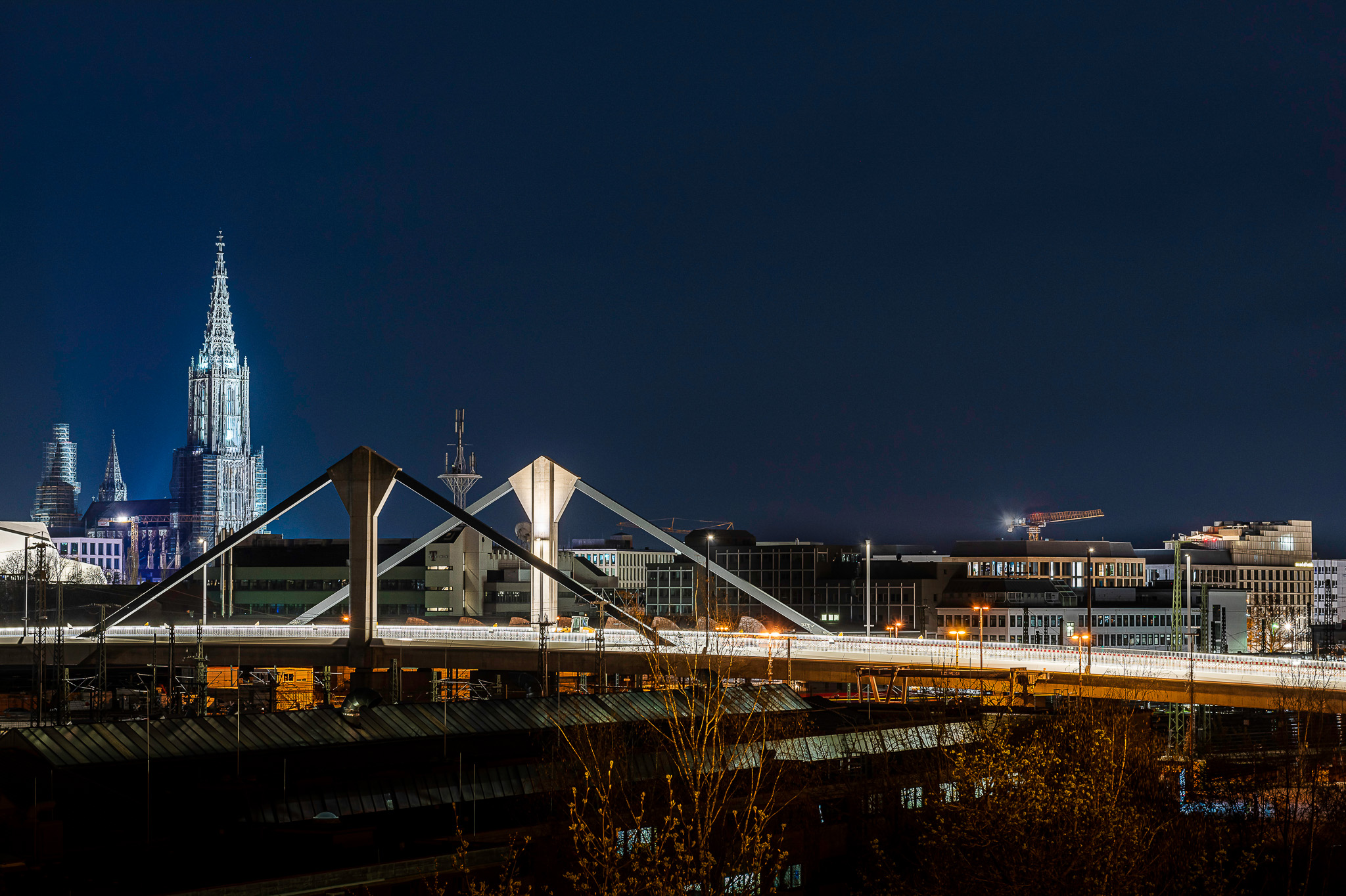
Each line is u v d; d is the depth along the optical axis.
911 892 69.06
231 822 75.88
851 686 187.62
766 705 93.00
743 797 80.88
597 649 179.88
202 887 64.75
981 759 67.94
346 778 83.62
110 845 72.88
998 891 63.78
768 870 67.00
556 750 88.88
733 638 182.75
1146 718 102.00
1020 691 142.50
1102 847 62.62
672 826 65.81
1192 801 83.69
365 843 74.44
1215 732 154.50
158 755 82.56
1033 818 63.88
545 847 73.50
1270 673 135.62
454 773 85.00
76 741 81.88
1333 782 93.56
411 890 68.38
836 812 85.25
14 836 71.00
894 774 90.88
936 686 148.88
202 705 167.62
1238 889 71.62
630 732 94.81
